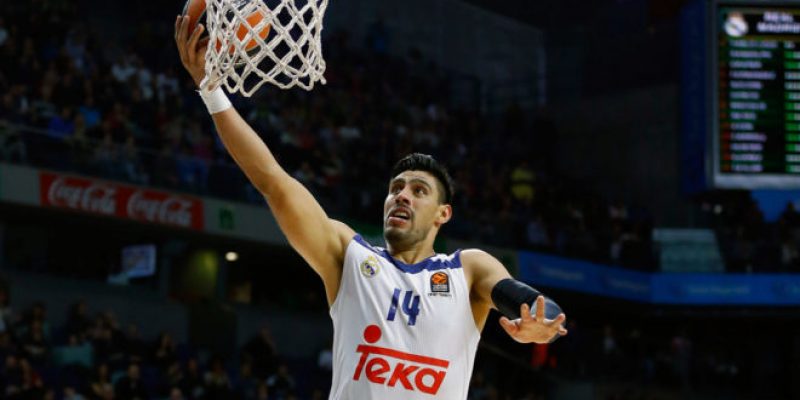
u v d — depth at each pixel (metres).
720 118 21.34
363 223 27.22
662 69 38.97
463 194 30.64
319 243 5.58
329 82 31.89
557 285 30.22
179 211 25.20
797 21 21.53
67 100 24.81
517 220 30.25
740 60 21.45
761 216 32.81
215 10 5.38
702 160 21.62
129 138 24.70
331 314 5.66
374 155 29.94
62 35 26.56
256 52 5.68
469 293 5.61
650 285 32.19
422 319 5.48
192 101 27.95
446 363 5.46
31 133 23.22
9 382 19.84
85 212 23.70
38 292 24.36
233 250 27.73
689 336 35.00
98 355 22.36
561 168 39.12
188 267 27.22
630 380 31.59
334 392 5.51
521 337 5.06
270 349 25.23
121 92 26.19
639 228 33.09
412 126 32.91
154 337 26.12
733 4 21.52
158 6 32.47
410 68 36.19
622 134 38.53
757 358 35.09
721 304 32.16
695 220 36.69
